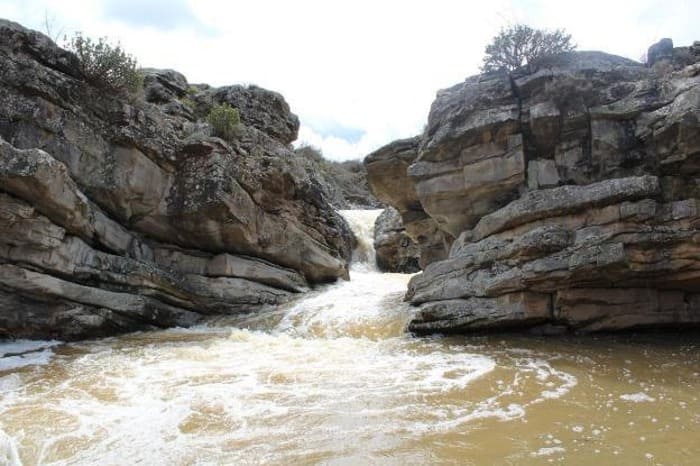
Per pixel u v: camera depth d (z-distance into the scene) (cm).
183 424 643
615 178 1112
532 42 1256
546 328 1109
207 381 827
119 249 1348
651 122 1085
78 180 1263
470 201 1310
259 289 1520
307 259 1719
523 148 1215
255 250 1559
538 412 679
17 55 1220
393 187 1666
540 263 1057
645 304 1073
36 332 1120
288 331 1263
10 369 909
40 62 1262
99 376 861
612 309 1072
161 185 1422
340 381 821
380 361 949
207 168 1430
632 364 893
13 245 1076
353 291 1608
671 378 816
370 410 688
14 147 1109
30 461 548
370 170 1616
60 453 565
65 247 1149
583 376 832
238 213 1456
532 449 568
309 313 1362
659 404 704
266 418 661
